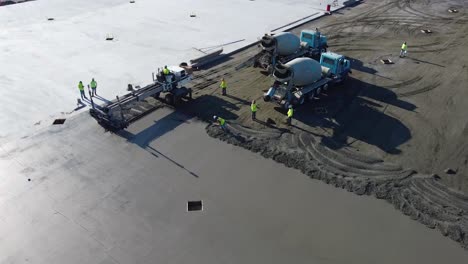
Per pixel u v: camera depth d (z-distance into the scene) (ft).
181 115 75.87
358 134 69.87
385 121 73.82
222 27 125.80
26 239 48.34
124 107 77.82
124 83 87.35
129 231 49.55
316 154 64.08
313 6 150.30
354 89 86.12
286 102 75.66
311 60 78.18
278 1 156.87
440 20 130.93
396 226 50.14
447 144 66.59
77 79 88.99
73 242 47.96
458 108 77.77
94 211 52.60
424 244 47.57
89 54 102.89
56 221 50.98
